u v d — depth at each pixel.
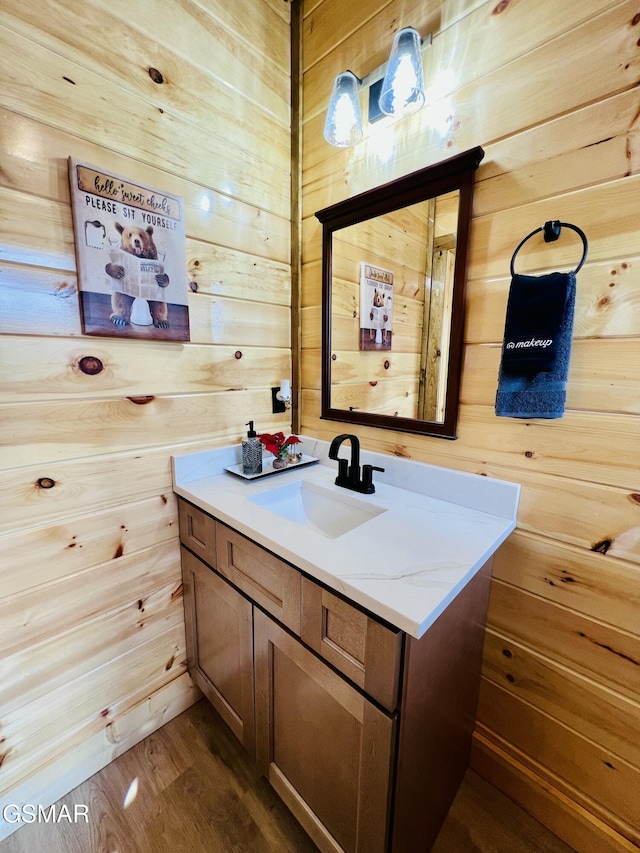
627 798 0.92
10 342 0.89
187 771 1.18
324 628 0.80
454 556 0.82
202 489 1.21
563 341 0.85
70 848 0.99
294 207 1.46
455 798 1.11
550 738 1.03
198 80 1.14
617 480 0.86
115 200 1.00
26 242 0.88
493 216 0.97
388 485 1.28
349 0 1.19
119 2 0.96
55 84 0.88
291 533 0.91
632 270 0.79
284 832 1.03
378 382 1.29
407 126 1.11
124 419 1.11
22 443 0.93
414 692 0.73
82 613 1.09
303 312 1.53
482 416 1.05
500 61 0.91
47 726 1.06
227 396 1.37
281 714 0.98
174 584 1.31
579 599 0.94
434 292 1.10
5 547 0.94
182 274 1.16
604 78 0.78
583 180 0.83
